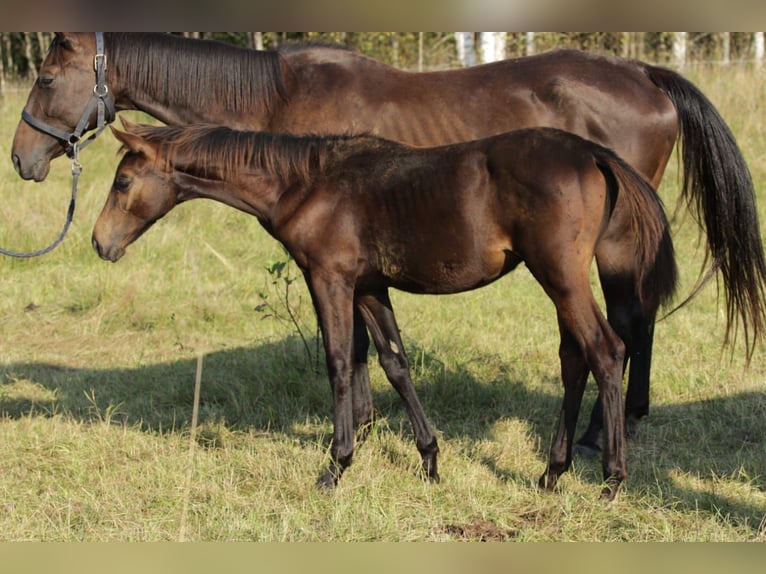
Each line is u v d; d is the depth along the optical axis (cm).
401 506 420
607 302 467
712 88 1132
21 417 540
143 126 455
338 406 436
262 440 501
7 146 1154
